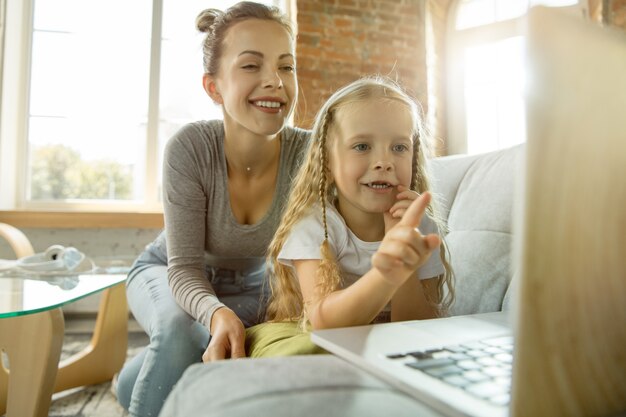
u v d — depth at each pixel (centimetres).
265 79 99
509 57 315
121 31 289
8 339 108
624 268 32
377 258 55
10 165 272
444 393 35
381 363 42
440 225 104
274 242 96
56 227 255
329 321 69
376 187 82
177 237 104
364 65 299
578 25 31
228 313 82
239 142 107
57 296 101
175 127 294
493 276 99
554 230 29
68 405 138
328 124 92
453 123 329
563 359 30
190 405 37
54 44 284
